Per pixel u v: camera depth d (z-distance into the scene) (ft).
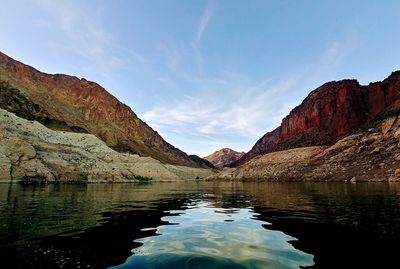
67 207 62.18
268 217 49.11
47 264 22.58
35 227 37.65
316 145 456.45
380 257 24.63
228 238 32.71
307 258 24.70
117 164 411.95
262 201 82.53
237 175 448.24
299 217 48.14
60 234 33.60
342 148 345.92
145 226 40.34
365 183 192.65
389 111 367.66
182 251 26.91
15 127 337.72
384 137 304.50
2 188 131.13
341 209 57.72
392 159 250.98
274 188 163.22
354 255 25.32
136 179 381.19
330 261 23.81
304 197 92.43
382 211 52.80
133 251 26.81
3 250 26.32
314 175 305.94
